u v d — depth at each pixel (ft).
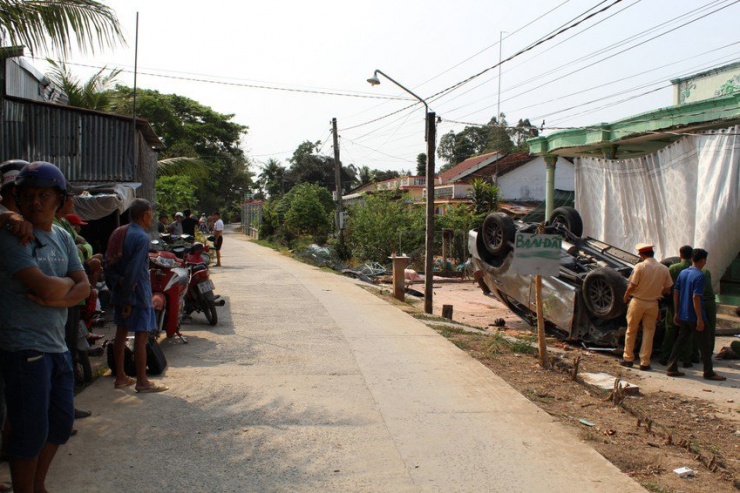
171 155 138.62
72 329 17.46
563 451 15.01
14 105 36.40
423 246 87.97
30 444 10.29
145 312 18.29
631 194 50.47
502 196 122.72
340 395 18.97
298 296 40.22
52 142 38.09
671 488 13.78
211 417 16.48
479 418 17.26
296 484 12.71
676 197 45.47
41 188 10.71
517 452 14.83
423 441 15.34
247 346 25.25
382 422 16.63
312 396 18.76
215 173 173.37
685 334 27.53
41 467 11.19
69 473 12.73
